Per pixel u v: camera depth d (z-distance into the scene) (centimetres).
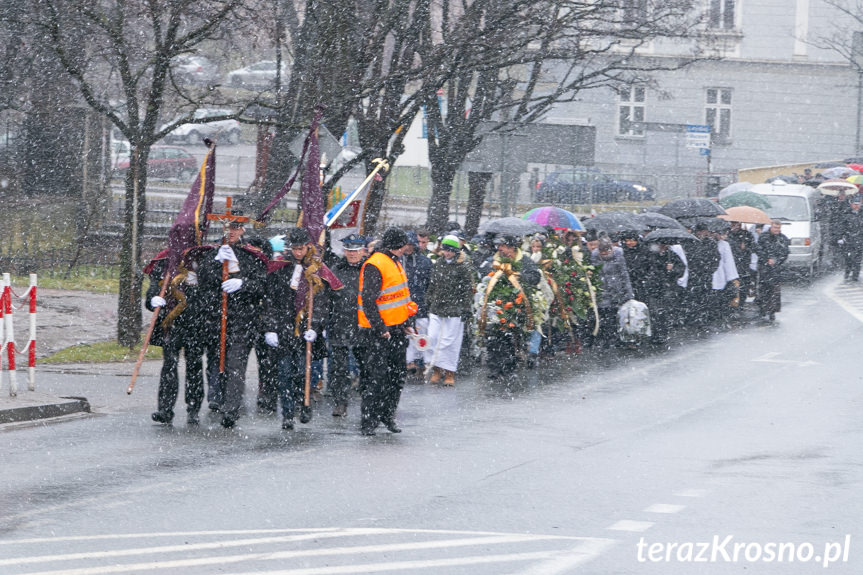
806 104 9831
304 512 1498
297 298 2177
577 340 3425
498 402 2564
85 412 2289
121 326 3153
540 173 7062
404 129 4072
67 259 4822
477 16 3800
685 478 1739
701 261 3984
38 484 1648
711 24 6300
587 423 2289
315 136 2338
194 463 1820
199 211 2131
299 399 2330
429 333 2822
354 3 3681
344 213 2708
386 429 2192
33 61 4278
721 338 3747
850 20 9794
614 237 3678
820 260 5709
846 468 1822
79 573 1163
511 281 2916
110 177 5422
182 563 1214
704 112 9725
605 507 1534
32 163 5541
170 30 3080
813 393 2686
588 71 9169
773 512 1503
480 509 1519
